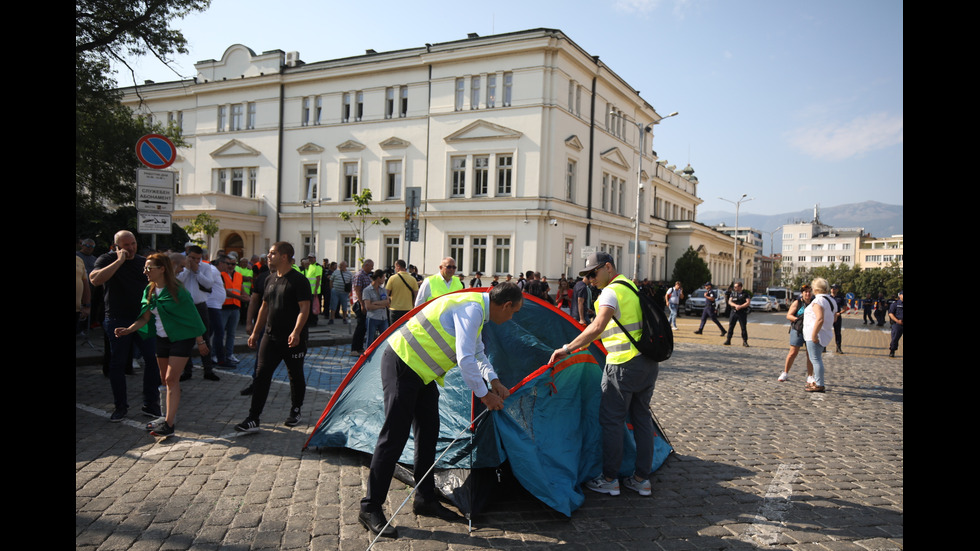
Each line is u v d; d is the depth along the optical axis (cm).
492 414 424
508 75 2958
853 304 5038
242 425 574
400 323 508
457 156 3048
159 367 582
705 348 1560
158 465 488
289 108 3497
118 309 607
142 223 791
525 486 422
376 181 3259
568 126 3011
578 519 412
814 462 555
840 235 15950
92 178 1800
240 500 422
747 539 386
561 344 505
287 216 3469
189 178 3788
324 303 1906
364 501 385
